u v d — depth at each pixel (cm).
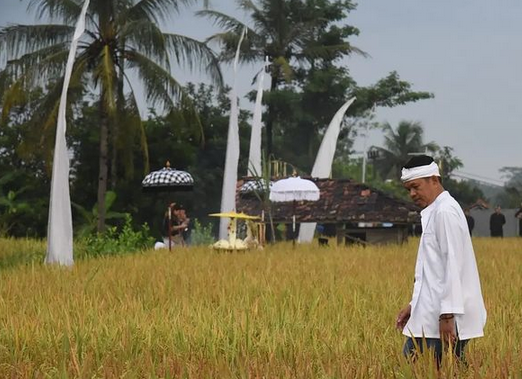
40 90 4781
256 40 5931
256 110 4103
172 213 2880
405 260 2078
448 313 707
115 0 3572
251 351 853
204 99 5709
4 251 2681
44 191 4681
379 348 840
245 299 1232
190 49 3628
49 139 3572
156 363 804
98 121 4650
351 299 1209
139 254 2389
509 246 2912
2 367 804
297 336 897
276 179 3369
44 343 887
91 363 791
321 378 714
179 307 1131
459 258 711
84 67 3550
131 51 3591
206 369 743
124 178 4606
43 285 1480
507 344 819
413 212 3047
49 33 3541
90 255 2534
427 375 667
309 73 6319
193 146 4888
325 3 6328
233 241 2495
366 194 3139
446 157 9138
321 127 6494
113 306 1180
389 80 6781
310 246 2917
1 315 1102
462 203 9019
